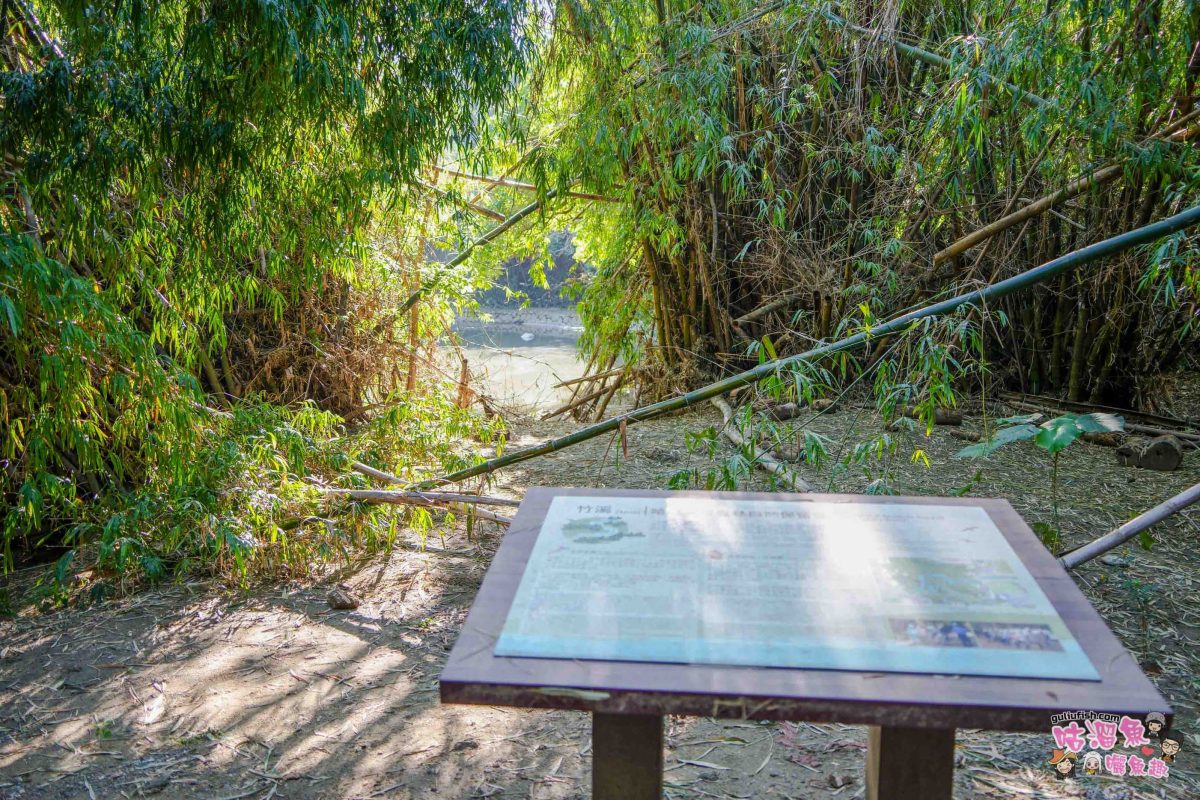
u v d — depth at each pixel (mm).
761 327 6375
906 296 5570
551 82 5414
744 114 5715
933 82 4969
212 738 2330
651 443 5332
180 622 3049
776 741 2289
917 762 1449
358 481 3555
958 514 1838
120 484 3646
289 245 3811
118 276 3395
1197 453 4645
